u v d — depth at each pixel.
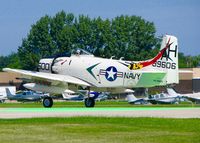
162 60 106.25
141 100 170.00
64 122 62.44
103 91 108.50
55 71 110.56
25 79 108.50
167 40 106.62
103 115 73.00
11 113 78.69
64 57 110.62
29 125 59.38
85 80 107.38
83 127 57.47
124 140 48.19
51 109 91.81
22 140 48.16
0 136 50.53
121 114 76.12
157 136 50.81
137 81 104.06
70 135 51.34
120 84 104.75
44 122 62.31
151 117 68.81
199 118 67.81
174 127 57.84
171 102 168.62
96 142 47.00
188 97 147.75
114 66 105.00
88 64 107.19
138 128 56.84
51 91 107.19
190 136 50.75
